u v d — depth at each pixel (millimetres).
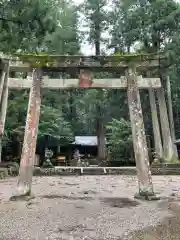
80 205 8664
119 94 31094
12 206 8375
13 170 19594
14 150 25688
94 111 32844
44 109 26047
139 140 9922
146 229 6375
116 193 11211
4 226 6492
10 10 7043
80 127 37656
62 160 29094
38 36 7691
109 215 7512
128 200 9578
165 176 19156
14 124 22812
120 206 8609
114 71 10797
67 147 35188
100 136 33062
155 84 13359
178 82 29312
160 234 6012
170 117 26016
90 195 10656
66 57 10023
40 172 20141
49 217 7242
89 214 7590
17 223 6719
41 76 10359
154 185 13852
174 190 12109
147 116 30203
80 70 10523
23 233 6020
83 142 35562
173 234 5992
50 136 28859
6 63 12102
